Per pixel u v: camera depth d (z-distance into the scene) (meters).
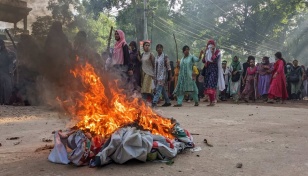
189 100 13.46
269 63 13.50
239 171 3.14
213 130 5.49
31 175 3.04
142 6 28.59
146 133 3.52
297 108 9.83
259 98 14.66
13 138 4.88
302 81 16.08
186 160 3.52
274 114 7.95
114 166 3.28
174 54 36.06
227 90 14.62
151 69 8.93
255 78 13.41
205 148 4.11
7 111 8.61
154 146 3.46
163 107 9.88
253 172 3.12
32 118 7.31
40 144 4.45
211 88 10.22
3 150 4.09
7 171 3.18
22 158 3.65
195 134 5.05
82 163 3.32
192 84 10.12
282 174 3.06
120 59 7.74
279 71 12.44
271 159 3.58
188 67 10.09
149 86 8.88
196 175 3.01
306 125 6.08
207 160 3.53
